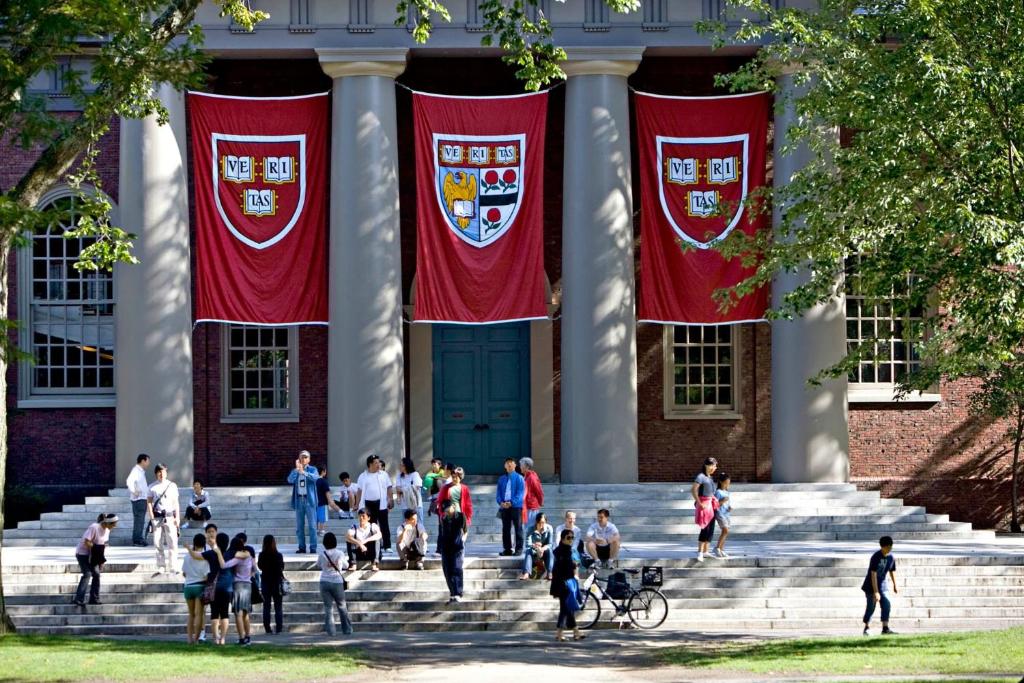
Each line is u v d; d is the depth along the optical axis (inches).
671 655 2086.6
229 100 3093.0
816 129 2527.1
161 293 3152.1
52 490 3380.9
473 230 3070.9
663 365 3444.9
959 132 2191.2
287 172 3107.8
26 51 1969.7
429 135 3070.9
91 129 2073.1
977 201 2137.1
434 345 3476.9
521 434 3472.0
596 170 3149.6
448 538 2477.9
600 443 3125.0
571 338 3154.5
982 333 2165.4
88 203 2169.0
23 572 2625.5
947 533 3061.0
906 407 3435.0
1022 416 3309.5
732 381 3452.3
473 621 2448.3
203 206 3088.1
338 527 3029.0
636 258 3452.3
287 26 3169.3
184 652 2054.6
